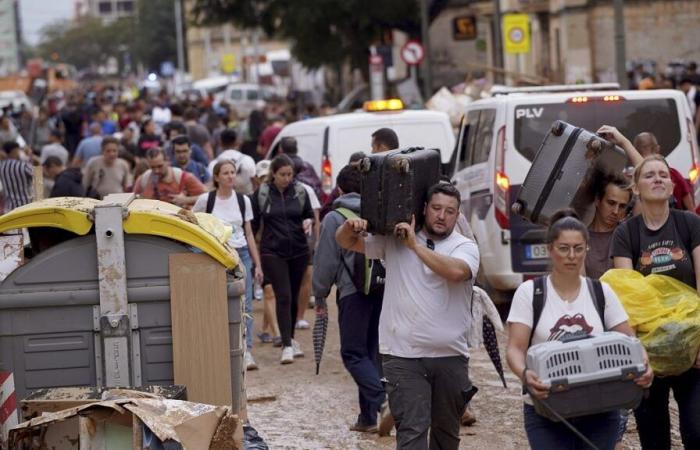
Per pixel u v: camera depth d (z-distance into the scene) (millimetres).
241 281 8961
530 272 16906
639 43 51125
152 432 7645
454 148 20141
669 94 17062
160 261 8812
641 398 7574
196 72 145875
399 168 8656
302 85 95250
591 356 7332
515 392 13086
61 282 8789
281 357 15414
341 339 11789
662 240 9008
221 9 58406
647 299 8602
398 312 8930
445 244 8930
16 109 61750
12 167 20672
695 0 50562
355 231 8906
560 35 53750
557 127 10391
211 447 7816
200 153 22359
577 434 7438
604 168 10266
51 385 8828
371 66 41188
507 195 16938
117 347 8789
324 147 21422
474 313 9867
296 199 15305
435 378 8961
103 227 8711
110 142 21812
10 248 9336
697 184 17031
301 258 15359
